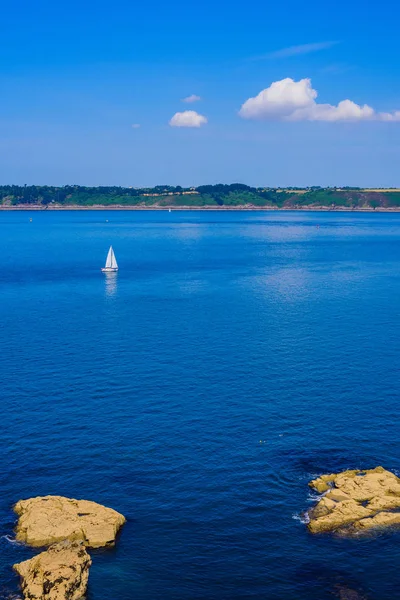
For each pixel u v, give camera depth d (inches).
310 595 1524.4
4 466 2073.1
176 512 1833.2
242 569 1608.0
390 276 6614.2
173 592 1531.7
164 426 2394.2
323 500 1847.9
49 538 1676.9
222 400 2657.5
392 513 1784.0
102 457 2144.4
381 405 2613.2
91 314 4451.3
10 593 1501.0
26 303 4921.3
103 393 2738.7
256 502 1881.2
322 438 2292.1
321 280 6294.3
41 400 2652.6
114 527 1723.7
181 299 5123.0
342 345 3553.2
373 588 1545.3
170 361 3216.0
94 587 1540.4
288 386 2834.6
